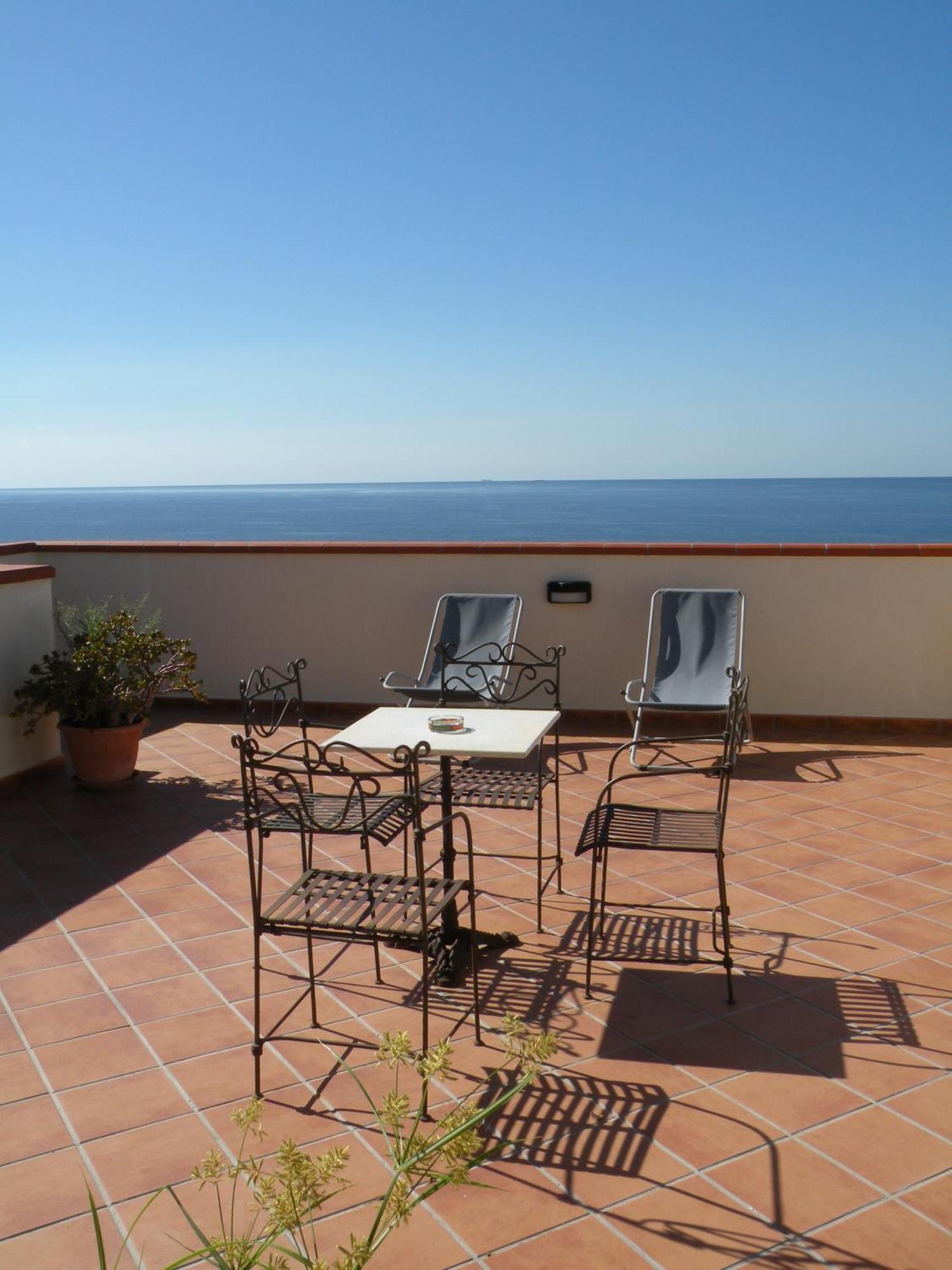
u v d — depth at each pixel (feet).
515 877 13.69
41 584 18.29
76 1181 7.70
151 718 22.93
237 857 14.42
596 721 22.07
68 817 16.19
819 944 11.54
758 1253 6.88
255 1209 5.96
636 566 21.57
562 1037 9.66
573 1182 7.60
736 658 20.07
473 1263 6.82
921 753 19.52
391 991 10.62
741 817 15.96
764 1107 8.50
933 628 20.68
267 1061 9.30
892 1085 8.79
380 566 22.50
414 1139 5.02
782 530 293.23
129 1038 9.72
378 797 11.38
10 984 10.78
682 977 10.82
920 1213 7.24
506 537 283.38
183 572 23.38
